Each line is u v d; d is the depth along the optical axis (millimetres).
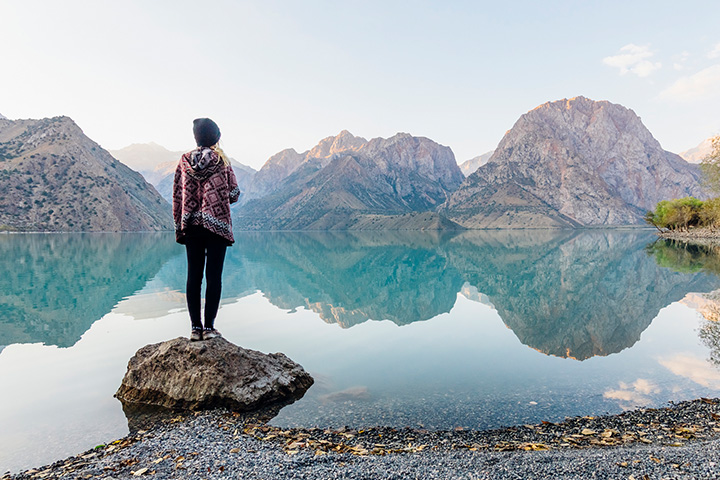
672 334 19562
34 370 13445
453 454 7918
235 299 28250
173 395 10766
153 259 57844
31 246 88125
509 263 63969
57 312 22594
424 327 21297
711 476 6145
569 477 6395
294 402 11297
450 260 69875
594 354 16359
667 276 41812
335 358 15516
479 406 11188
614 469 6609
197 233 10250
